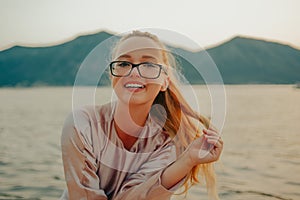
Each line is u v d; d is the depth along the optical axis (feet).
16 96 43.68
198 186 12.39
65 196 7.41
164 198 6.59
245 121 24.56
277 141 19.01
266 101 36.47
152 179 6.52
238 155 16.58
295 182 13.42
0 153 17.69
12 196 12.87
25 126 23.79
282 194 12.64
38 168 15.49
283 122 24.03
